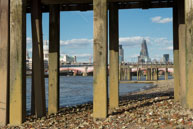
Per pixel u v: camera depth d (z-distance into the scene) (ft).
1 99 25.89
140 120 24.11
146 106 33.76
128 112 29.30
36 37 30.22
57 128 23.66
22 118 25.84
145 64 231.71
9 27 26.18
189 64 26.17
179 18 31.19
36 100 30.19
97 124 23.97
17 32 25.67
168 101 36.17
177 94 35.35
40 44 30.37
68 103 66.44
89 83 213.87
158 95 54.60
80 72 469.98
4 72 25.84
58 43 34.22
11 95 25.70
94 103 26.14
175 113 25.59
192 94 26.25
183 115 24.18
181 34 30.48
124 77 241.96
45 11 35.55
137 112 29.07
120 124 23.40
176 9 34.71
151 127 21.40
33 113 33.83
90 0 32.32
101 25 25.75
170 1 34.73
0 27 25.93
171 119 23.08
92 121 25.36
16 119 25.66
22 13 25.72
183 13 30.94
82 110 37.11
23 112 25.99
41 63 30.48
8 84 26.11
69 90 131.03
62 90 131.13
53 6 33.86
